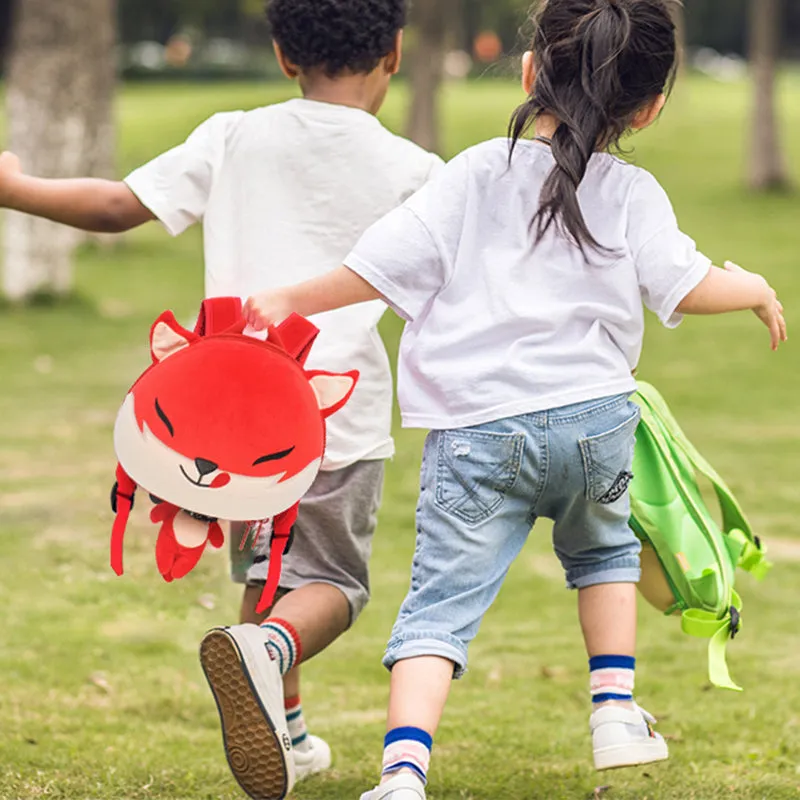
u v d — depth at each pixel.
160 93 72.25
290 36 5.34
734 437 14.63
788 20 103.25
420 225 4.51
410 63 41.53
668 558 5.12
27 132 21.59
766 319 4.65
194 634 7.90
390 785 4.23
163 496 4.41
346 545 5.35
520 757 6.23
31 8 21.64
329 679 7.65
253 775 4.66
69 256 23.03
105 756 5.98
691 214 36.50
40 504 10.77
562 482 4.54
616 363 4.57
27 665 7.39
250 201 5.29
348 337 5.28
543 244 4.55
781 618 8.98
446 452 4.52
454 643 4.50
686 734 6.60
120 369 17.81
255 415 4.39
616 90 4.55
